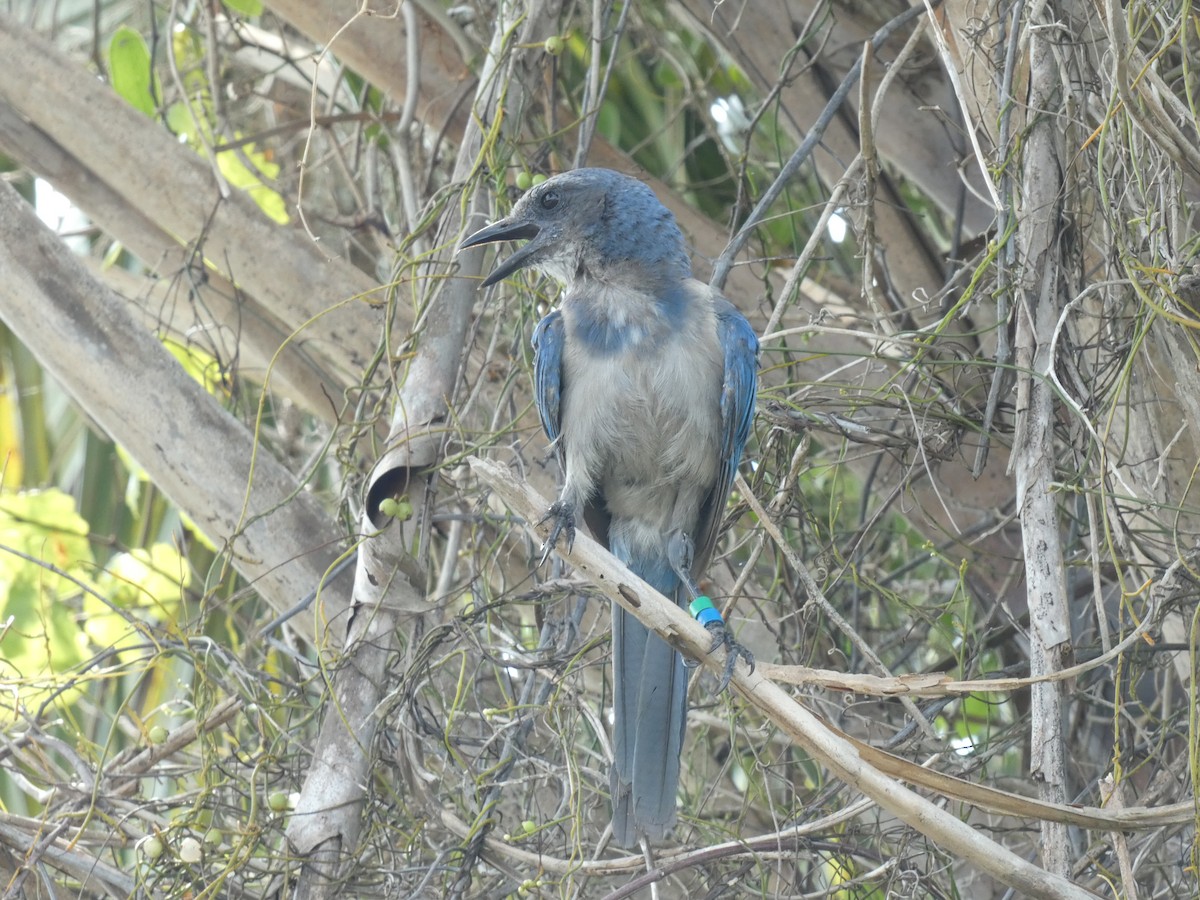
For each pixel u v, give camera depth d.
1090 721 10.84
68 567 12.42
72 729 10.64
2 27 11.38
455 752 9.45
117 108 11.39
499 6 11.05
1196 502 9.48
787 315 11.80
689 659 8.90
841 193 10.26
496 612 10.66
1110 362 9.32
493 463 8.07
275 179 14.00
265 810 9.63
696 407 9.39
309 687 11.20
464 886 9.23
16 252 10.25
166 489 10.49
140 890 9.28
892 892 9.18
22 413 14.32
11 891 9.05
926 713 10.19
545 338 9.70
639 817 8.61
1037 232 9.26
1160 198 8.77
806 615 10.24
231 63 14.30
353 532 10.66
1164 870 9.74
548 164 11.48
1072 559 9.77
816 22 11.95
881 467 12.01
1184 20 8.27
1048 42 9.28
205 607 10.66
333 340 11.45
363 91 13.33
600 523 10.20
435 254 10.36
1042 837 7.98
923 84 11.80
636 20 13.91
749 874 9.81
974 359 9.84
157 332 11.92
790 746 11.09
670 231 9.81
